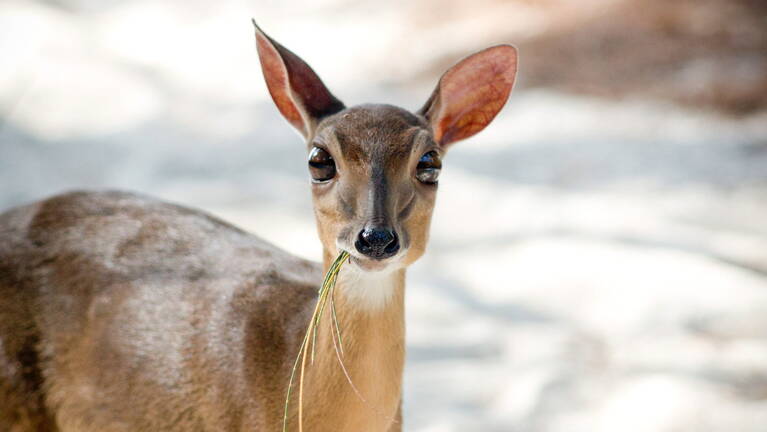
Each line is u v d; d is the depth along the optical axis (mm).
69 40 24062
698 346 11023
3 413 6500
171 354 6367
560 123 20016
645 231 14547
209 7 30484
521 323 12023
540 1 26234
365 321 5719
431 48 25000
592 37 23797
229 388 6211
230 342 6273
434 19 26891
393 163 5477
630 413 9703
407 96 22328
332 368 5824
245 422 6168
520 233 14867
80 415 6586
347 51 25922
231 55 26016
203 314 6426
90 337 6543
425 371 10820
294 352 6070
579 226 14906
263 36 6156
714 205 15641
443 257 14164
